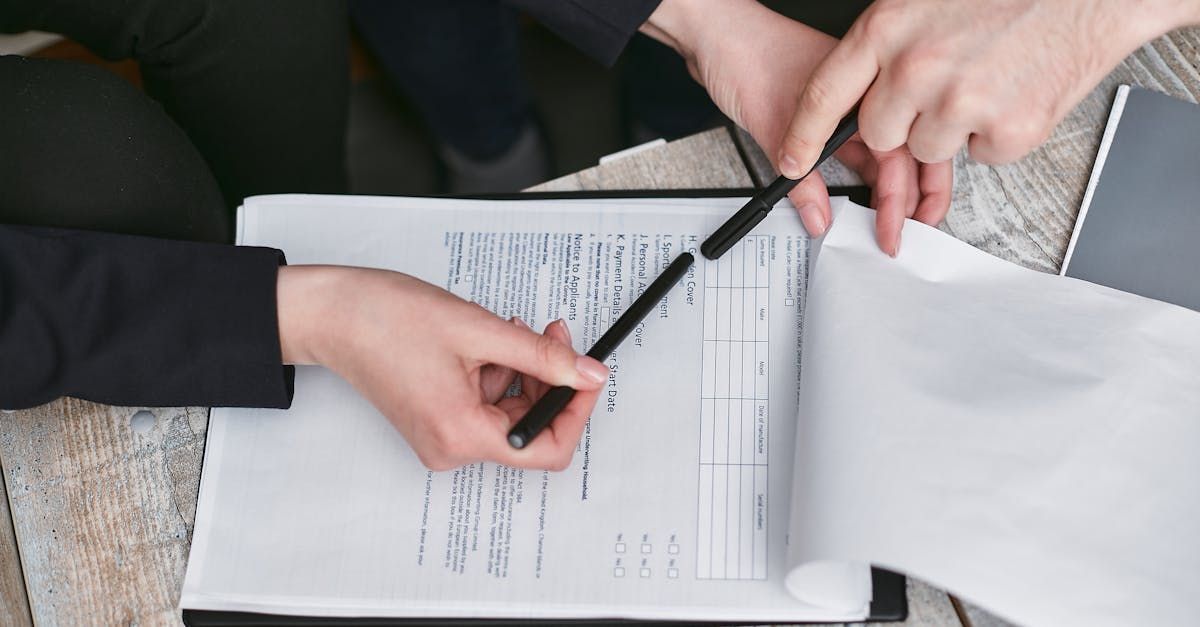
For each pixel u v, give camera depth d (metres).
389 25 1.19
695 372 0.58
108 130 0.64
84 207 0.62
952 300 0.57
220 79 0.83
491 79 1.25
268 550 0.54
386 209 0.65
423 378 0.54
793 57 0.66
